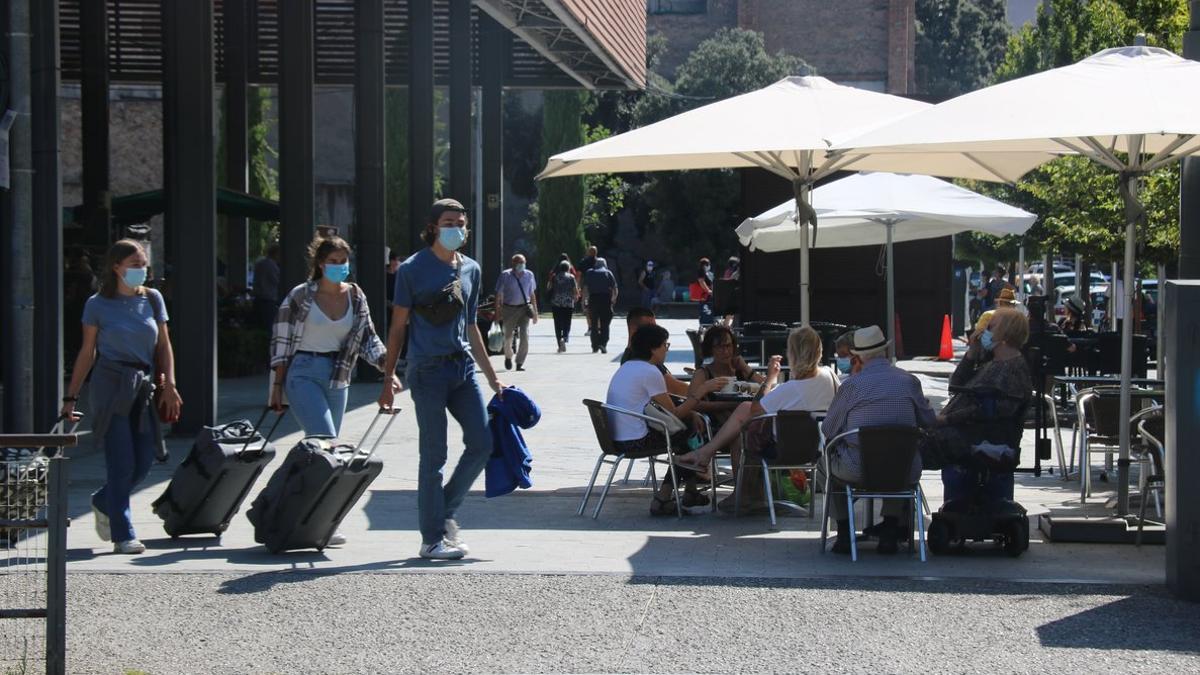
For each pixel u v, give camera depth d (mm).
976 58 91188
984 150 10969
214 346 16141
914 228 18578
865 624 7668
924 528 10258
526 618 7816
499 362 28719
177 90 15914
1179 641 7305
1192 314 8195
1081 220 24000
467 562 9336
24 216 11125
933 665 6883
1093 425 12016
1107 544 10000
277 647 7262
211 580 8766
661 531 10594
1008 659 6973
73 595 8336
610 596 8320
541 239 62969
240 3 32312
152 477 13180
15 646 7184
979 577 8844
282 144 20359
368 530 10609
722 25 84688
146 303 9633
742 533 10516
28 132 11172
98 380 9484
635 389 11234
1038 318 18266
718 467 13273
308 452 9438
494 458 9742
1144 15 23422
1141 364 17859
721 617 7828
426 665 6934
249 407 19812
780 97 11625
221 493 10016
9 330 11203
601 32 31391
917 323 29828
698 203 67250
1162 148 11602
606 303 31688
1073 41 35219
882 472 9406
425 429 9336
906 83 83375
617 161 12250
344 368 9883
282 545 9508
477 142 57000
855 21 84062
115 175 49750
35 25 12391
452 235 9273
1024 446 16188
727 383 12258
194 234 15969
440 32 34281
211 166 16031
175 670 6852
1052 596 8305
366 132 22875
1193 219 12391
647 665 6906
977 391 9742
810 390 11031
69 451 15273
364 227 23016
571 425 17797
